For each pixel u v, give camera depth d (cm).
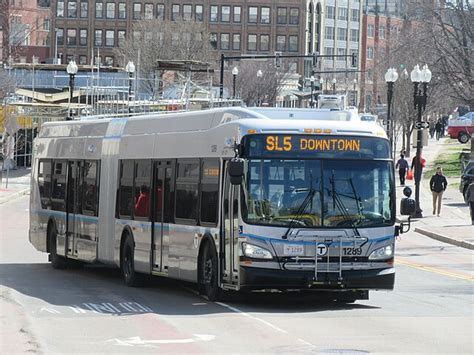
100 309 2539
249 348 1919
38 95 10069
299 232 2506
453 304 2738
